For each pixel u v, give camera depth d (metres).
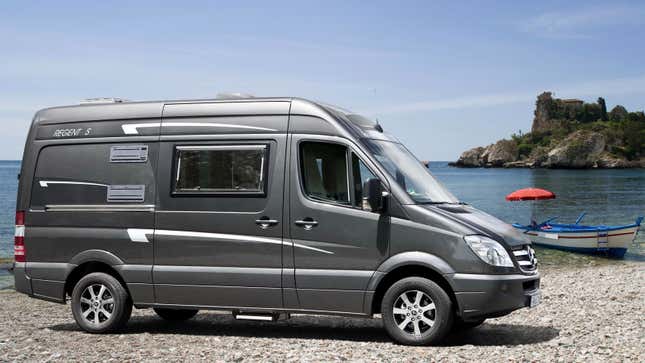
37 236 10.11
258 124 9.25
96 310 9.88
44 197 10.16
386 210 8.58
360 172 8.77
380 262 8.53
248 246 9.04
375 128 9.62
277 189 9.00
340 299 8.66
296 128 9.09
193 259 9.30
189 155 9.48
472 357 7.68
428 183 9.24
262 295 8.97
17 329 10.68
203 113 9.54
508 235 8.67
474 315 8.24
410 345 8.45
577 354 7.83
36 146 10.32
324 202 8.82
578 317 11.05
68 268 9.91
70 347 8.84
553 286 16.08
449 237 8.33
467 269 8.24
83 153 10.03
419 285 8.39
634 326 9.98
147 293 9.52
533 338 9.20
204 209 9.30
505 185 110.56
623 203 65.19
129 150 9.79
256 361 7.70
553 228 31.27
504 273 8.30
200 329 10.42
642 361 7.43
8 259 26.12
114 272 9.94
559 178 147.12
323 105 9.23
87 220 9.87
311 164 8.96
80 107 10.23
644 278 17.67
